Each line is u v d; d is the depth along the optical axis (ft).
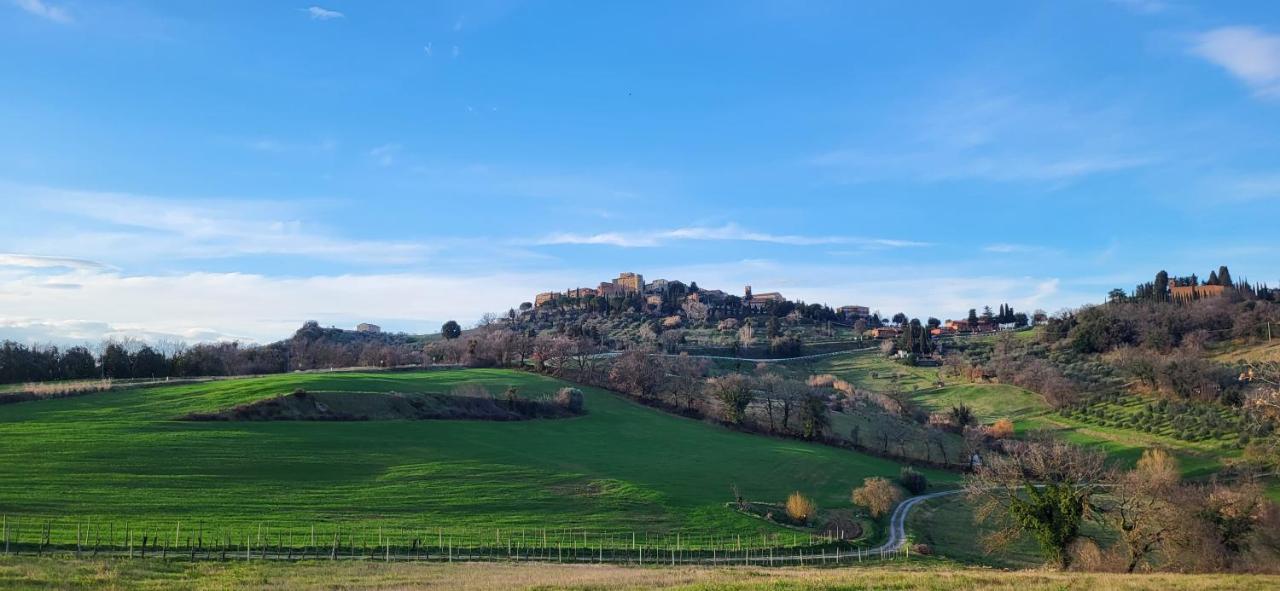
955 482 394.52
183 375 546.26
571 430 404.98
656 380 531.09
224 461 272.10
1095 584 124.36
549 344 590.55
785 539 237.45
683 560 205.98
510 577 145.38
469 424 378.73
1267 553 173.06
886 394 646.33
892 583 125.08
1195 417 481.05
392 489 260.01
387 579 140.05
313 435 320.50
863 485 344.69
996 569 211.82
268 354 633.20
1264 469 355.77
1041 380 629.10
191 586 126.21
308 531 200.85
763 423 487.20
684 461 355.97
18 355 517.96
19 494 215.72
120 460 261.44
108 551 166.40
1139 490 178.50
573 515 247.50
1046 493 192.75
